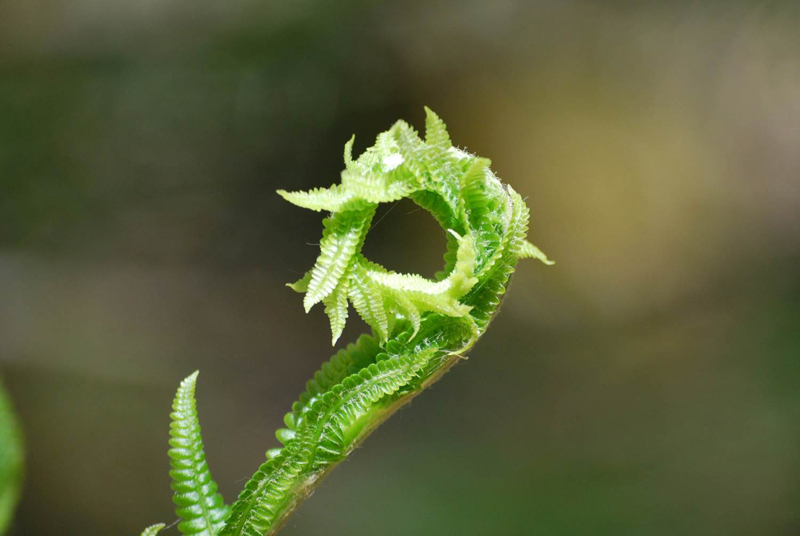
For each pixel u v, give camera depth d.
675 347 1.50
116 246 1.59
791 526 1.10
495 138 1.79
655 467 1.22
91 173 1.59
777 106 1.75
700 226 1.74
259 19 1.60
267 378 1.49
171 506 1.27
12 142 1.53
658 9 1.76
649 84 1.79
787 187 1.72
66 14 1.55
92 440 1.31
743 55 1.76
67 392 1.37
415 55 1.69
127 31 1.57
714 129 1.79
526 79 1.77
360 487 1.22
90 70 1.57
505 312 1.59
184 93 1.61
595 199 1.78
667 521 1.13
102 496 1.26
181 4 1.57
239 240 1.66
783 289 1.57
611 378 1.45
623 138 1.79
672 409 1.34
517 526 1.13
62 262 1.53
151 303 1.54
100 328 1.48
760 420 1.26
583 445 1.29
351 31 1.65
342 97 1.68
